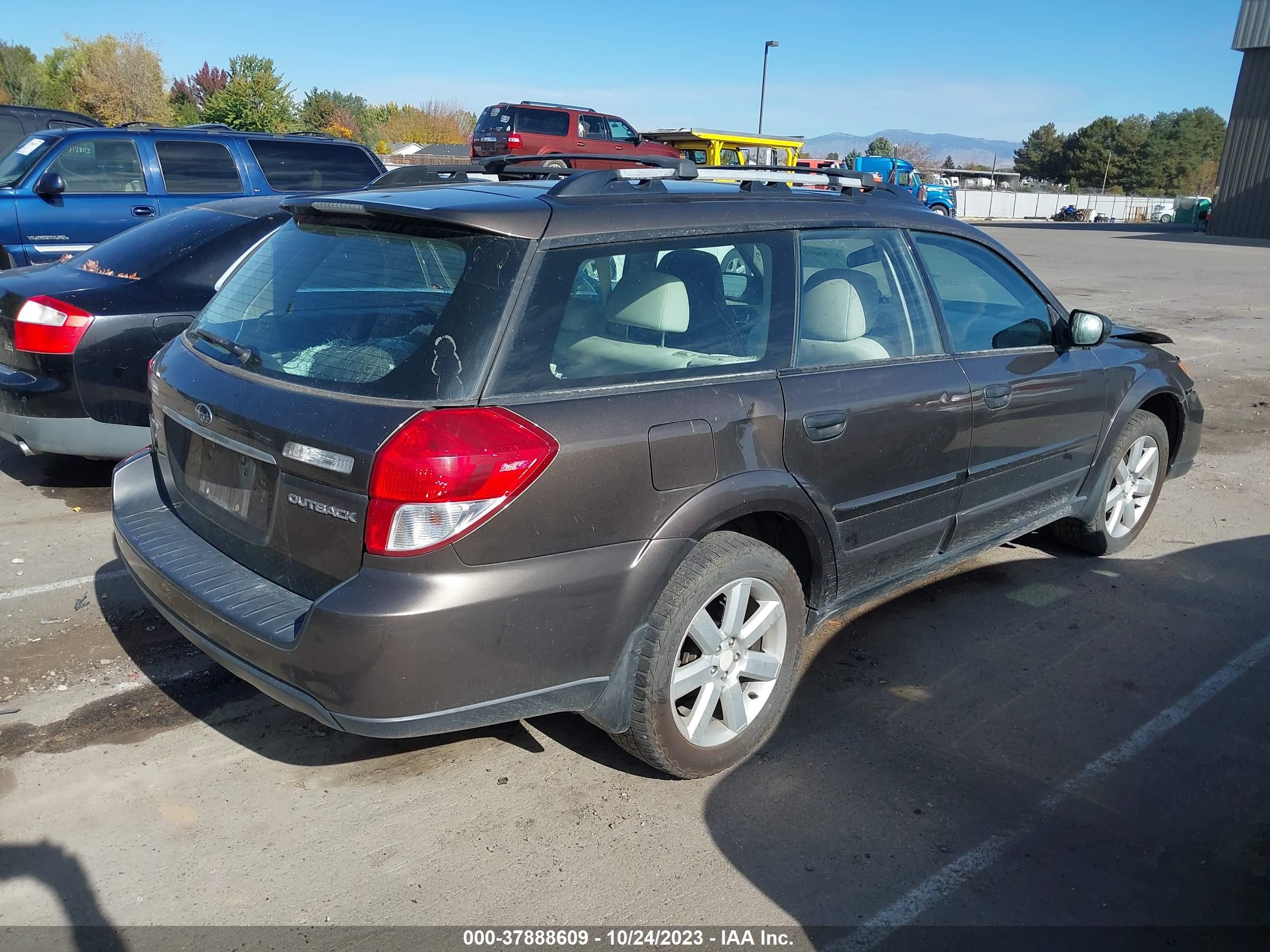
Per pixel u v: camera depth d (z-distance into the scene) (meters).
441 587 2.44
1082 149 109.06
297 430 2.57
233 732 3.35
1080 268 21.80
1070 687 3.79
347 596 2.44
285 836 2.83
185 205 9.21
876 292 3.57
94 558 4.72
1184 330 13.21
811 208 3.44
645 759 3.02
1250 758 3.36
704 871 2.73
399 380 2.54
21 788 3.01
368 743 3.31
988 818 3.00
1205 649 4.12
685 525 2.82
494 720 2.65
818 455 3.18
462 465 2.42
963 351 3.86
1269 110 35.41
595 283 2.80
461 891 2.63
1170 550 5.24
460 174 3.75
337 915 2.53
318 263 3.01
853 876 2.73
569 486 2.58
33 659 3.77
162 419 3.30
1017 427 4.04
